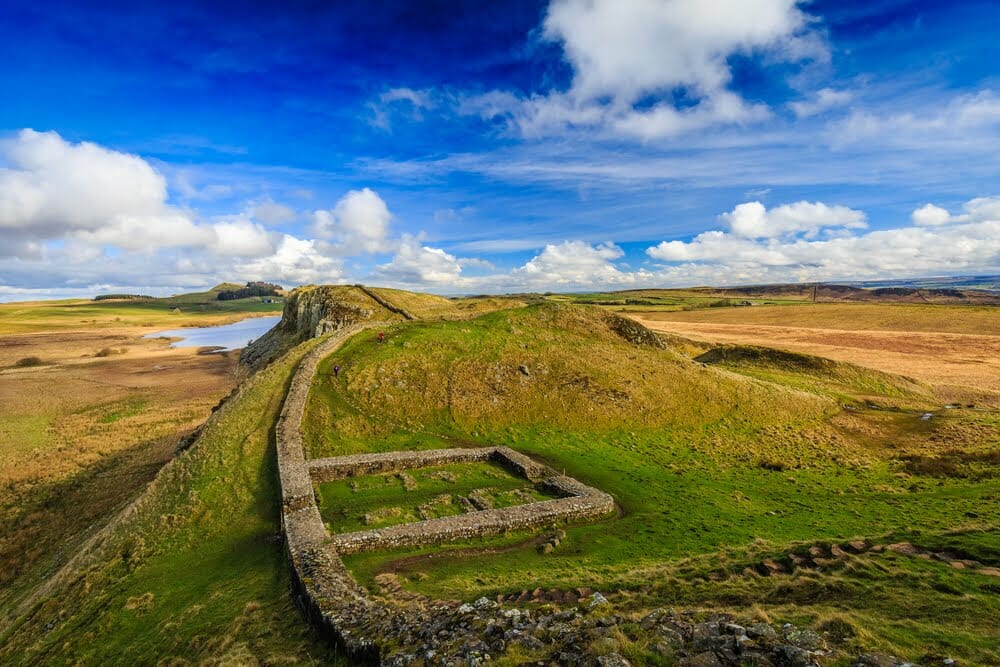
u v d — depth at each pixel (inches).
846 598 477.1
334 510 959.6
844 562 574.6
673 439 1505.9
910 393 2269.9
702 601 512.1
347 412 1429.6
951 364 2987.2
